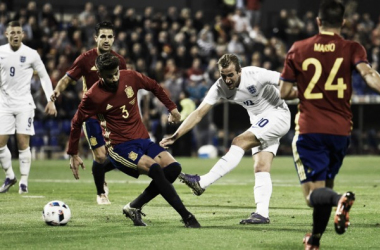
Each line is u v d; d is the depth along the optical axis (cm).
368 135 6512
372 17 8650
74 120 1992
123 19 6719
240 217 2200
